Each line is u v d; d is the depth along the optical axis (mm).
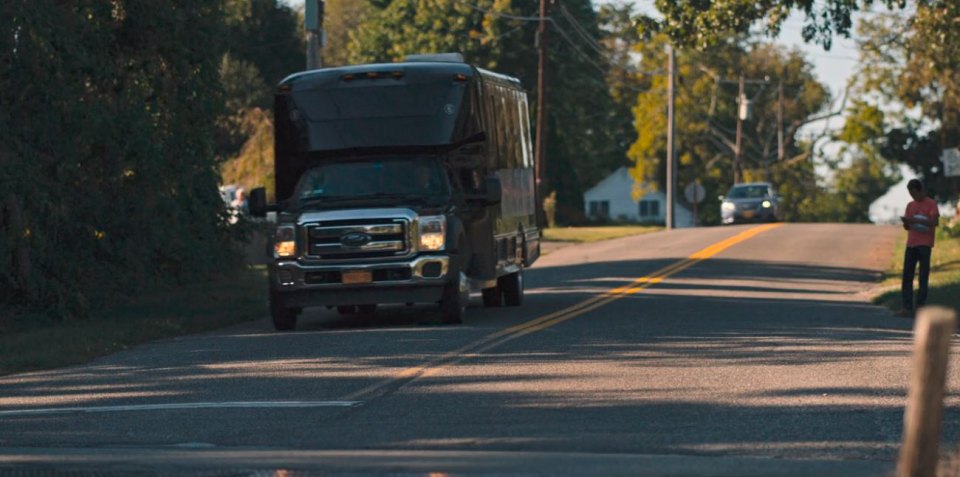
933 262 71562
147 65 53219
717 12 73688
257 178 111312
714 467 19328
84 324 47281
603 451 20828
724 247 92750
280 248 44281
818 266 77625
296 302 44094
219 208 65562
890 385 27609
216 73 55281
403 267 43656
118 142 50469
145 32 52438
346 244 43812
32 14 45375
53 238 50750
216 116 56344
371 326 44906
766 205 140750
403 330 42000
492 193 45938
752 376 29422
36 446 22750
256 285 65312
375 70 47531
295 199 45656
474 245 46281
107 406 27359
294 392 28438
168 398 28203
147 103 53906
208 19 54688
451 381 29516
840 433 22047
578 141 189000
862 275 72000
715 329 41062
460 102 47062
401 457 20641
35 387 31062
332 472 19469
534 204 58531
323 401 27047
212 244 63500
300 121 47125
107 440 23203
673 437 21969
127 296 56750
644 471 19062
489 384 28875
